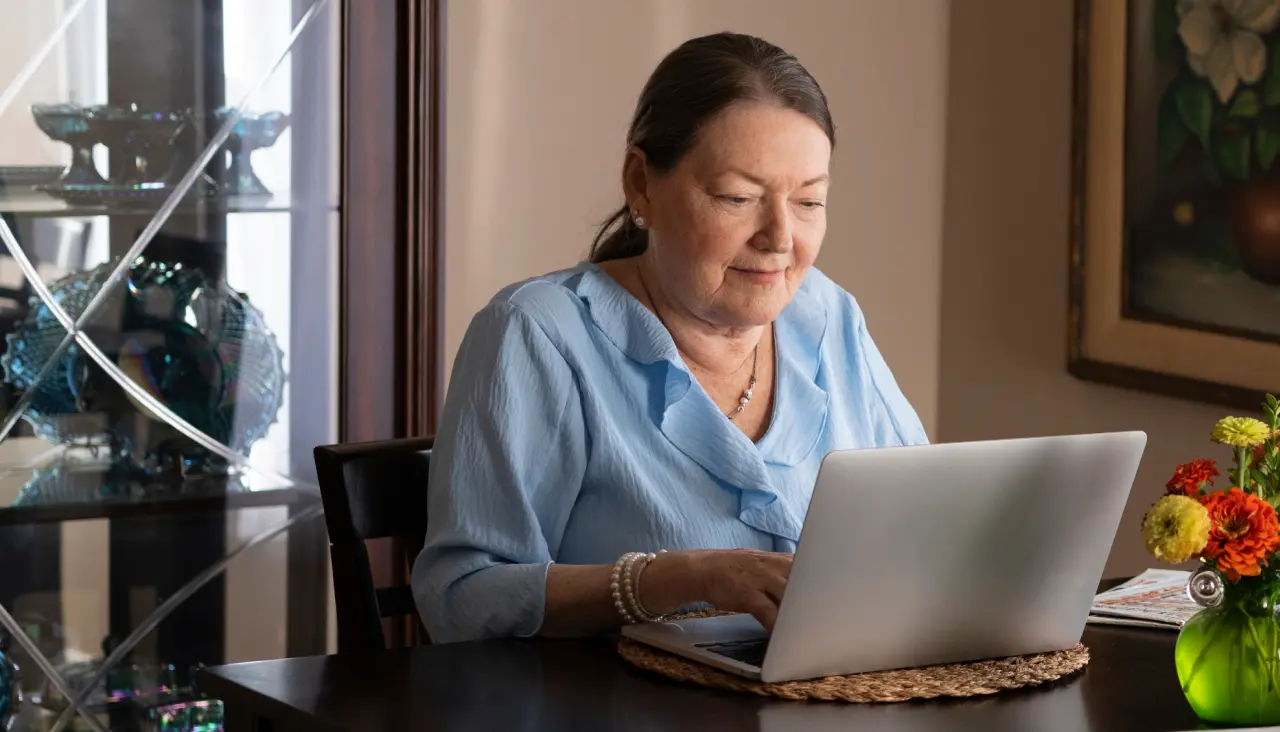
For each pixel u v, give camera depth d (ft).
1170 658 4.47
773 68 5.21
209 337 7.81
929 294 11.00
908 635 4.10
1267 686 3.73
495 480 5.12
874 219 10.69
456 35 8.77
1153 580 5.63
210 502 7.88
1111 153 9.37
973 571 4.09
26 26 7.24
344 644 5.55
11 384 7.33
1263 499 3.83
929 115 10.89
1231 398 8.52
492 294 8.99
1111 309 9.42
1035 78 10.15
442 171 8.44
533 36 9.06
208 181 7.75
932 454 3.85
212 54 7.72
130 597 7.70
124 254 7.57
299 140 7.99
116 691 7.67
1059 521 4.18
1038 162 10.14
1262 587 3.77
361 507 5.60
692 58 5.27
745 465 5.27
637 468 5.27
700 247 5.19
